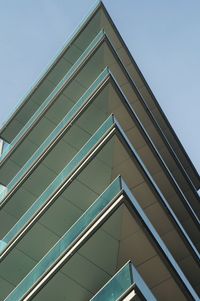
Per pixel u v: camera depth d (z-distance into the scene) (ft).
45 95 105.81
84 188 73.72
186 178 97.71
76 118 83.41
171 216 74.28
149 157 84.99
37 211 75.15
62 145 84.02
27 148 96.68
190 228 86.38
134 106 96.63
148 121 96.94
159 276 63.57
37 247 74.95
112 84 82.17
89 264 63.46
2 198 88.58
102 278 63.77
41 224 74.69
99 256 63.36
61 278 63.62
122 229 62.39
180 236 74.49
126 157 72.49
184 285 63.57
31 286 64.49
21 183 85.35
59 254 64.64
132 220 61.98
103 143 72.13
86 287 64.08
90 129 83.41
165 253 64.03
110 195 64.18
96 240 62.75
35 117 99.86
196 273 75.46
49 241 74.79
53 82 105.60
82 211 74.33
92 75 94.32
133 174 73.36
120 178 65.31
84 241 62.69
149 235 62.59
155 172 85.35
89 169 73.10
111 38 105.50
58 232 74.84
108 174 73.26
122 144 71.87
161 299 63.82
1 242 78.13
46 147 85.71
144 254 63.36
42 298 64.44
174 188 85.56
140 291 51.72
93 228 62.44
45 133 95.50
